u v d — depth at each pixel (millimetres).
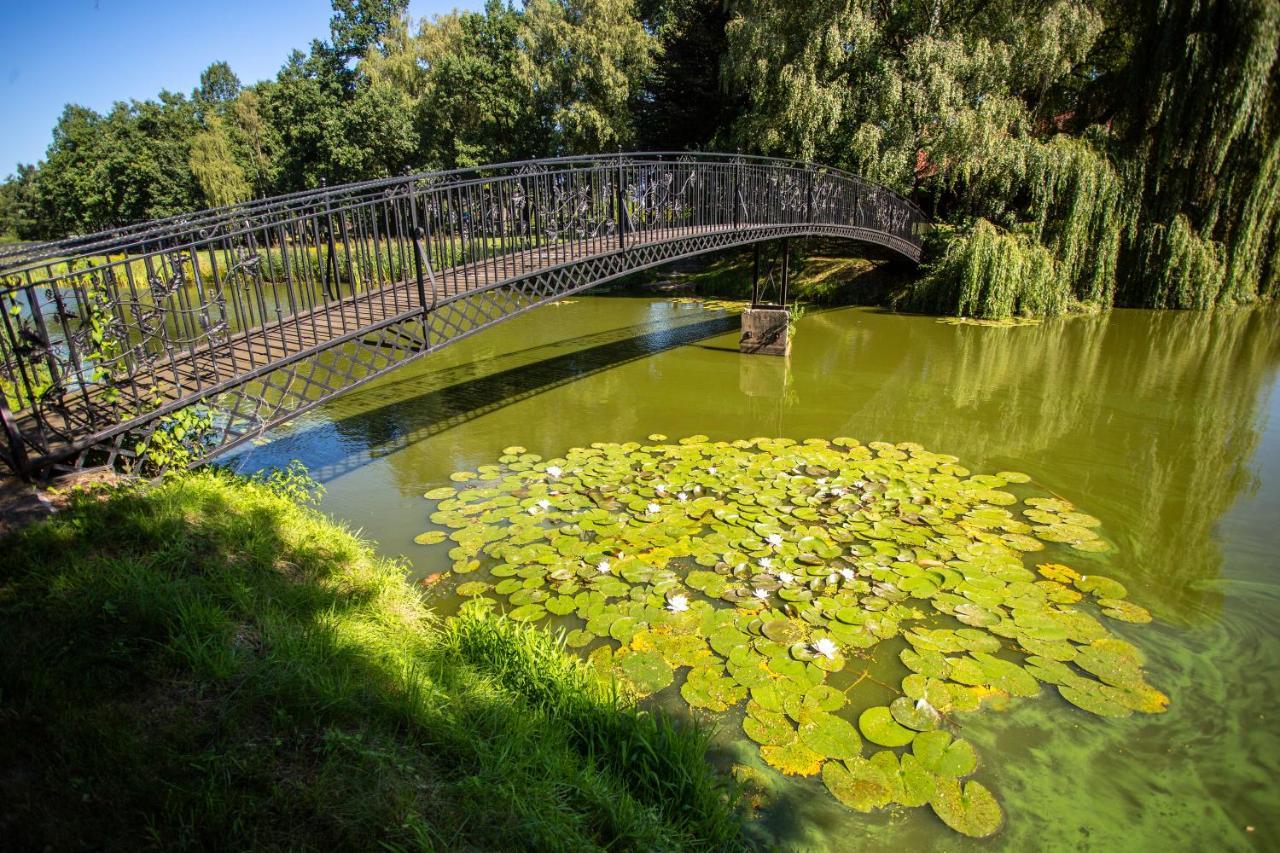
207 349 5391
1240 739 3271
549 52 24938
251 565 3666
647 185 8578
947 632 4004
